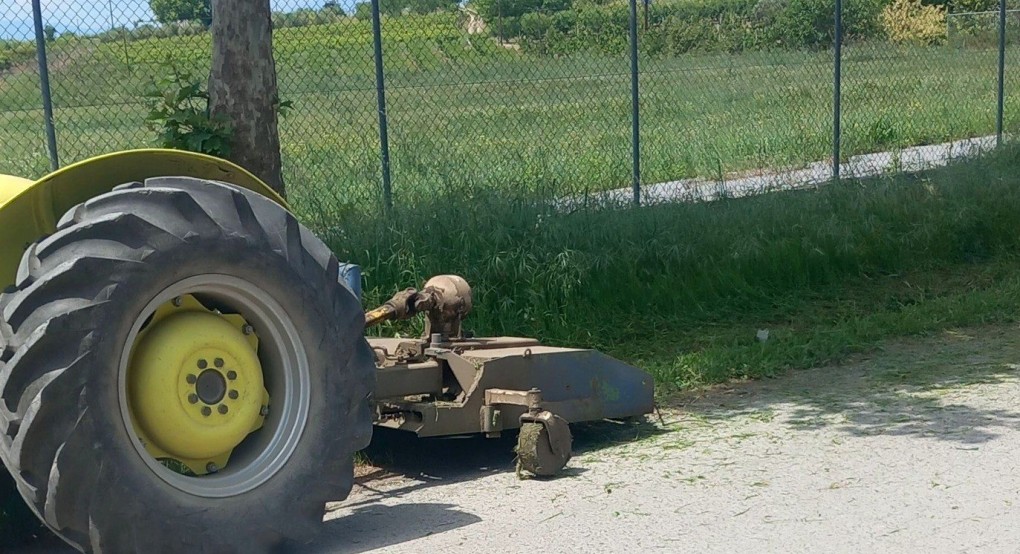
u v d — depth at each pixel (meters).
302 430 3.95
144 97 7.04
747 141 13.54
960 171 10.93
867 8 19.33
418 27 10.01
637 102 9.88
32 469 3.41
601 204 8.72
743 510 4.44
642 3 12.79
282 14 9.14
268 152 6.70
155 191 3.71
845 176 11.10
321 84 9.66
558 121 11.85
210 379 3.81
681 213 8.90
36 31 7.44
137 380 3.69
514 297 7.61
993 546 4.02
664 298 8.20
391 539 4.25
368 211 7.90
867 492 4.62
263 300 3.90
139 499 3.57
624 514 4.44
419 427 4.94
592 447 5.45
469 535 4.27
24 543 4.31
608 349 7.54
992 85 17.48
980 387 6.32
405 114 10.16
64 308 3.44
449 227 7.68
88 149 8.31
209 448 3.79
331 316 4.04
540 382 5.26
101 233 3.58
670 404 6.27
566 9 11.35
